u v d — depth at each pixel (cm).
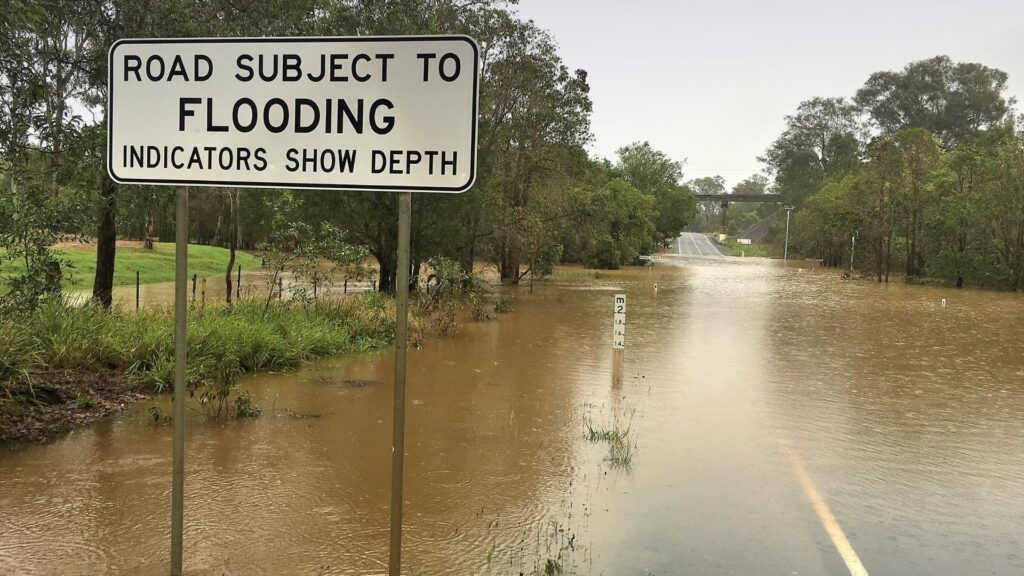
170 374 802
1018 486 584
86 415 675
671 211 7969
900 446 703
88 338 828
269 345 1002
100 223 1108
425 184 303
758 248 10956
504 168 2853
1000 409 882
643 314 2027
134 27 1004
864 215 4541
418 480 554
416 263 2159
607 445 676
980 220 3719
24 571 374
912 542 463
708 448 676
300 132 311
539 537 450
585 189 3706
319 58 307
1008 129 4059
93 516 450
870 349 1417
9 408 645
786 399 916
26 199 813
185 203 324
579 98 2895
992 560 438
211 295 2053
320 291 2025
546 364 1130
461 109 298
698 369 1127
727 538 460
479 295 1975
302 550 414
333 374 969
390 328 1299
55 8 920
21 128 766
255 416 724
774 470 612
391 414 761
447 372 1028
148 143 324
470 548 429
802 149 9019
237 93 315
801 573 412
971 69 9581
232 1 1133
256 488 517
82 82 1032
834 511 516
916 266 4531
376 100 304
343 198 2019
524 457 627
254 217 4219
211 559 397
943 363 1252
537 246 2958
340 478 548
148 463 559
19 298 819
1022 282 3609
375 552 416
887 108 9719
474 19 2392
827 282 4094
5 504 467
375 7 1902
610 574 400
